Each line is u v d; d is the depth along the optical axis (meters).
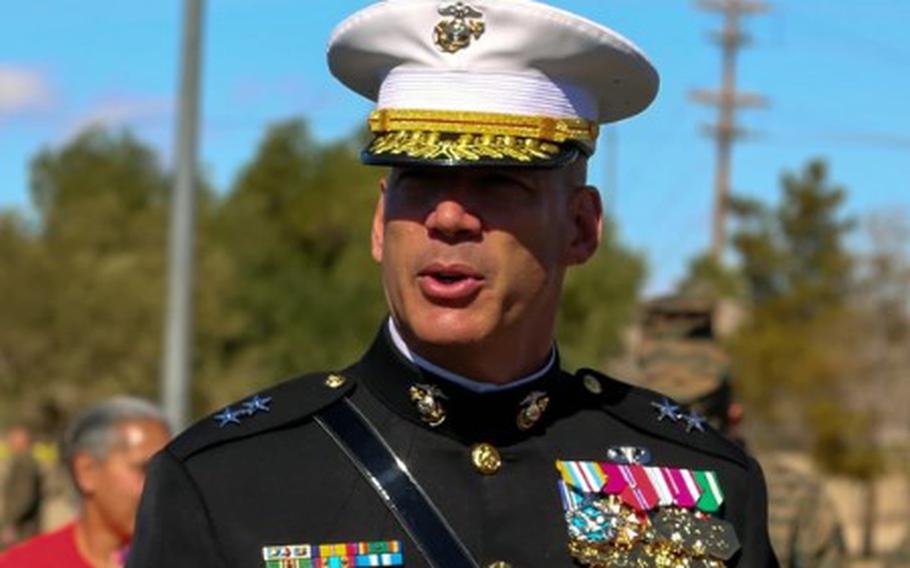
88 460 6.37
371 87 3.89
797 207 41.94
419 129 3.65
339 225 52.91
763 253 41.66
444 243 3.55
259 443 3.66
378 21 3.69
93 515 6.37
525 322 3.65
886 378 36.94
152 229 50.38
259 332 47.62
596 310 43.12
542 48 3.66
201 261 47.09
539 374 3.80
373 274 46.47
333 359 45.50
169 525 3.56
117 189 57.91
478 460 3.71
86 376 47.78
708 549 3.74
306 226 53.59
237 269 49.22
